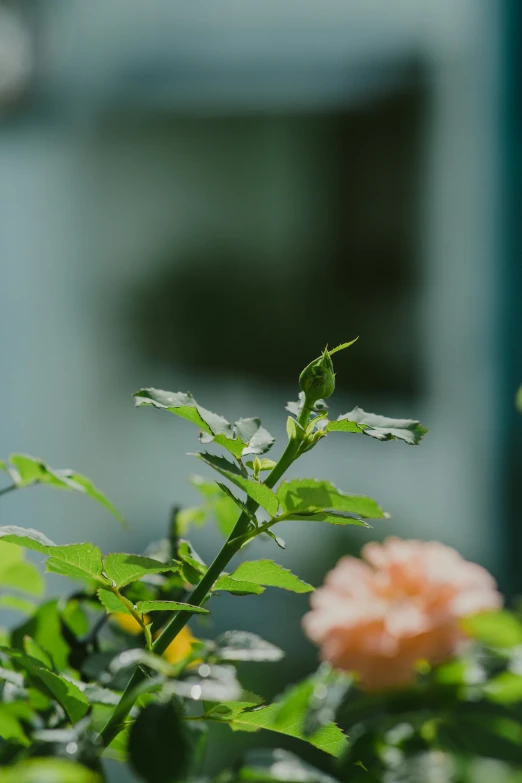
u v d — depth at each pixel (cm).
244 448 66
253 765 71
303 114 268
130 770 61
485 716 82
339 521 65
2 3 261
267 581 66
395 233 260
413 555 90
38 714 70
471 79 245
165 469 254
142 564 65
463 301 248
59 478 73
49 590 159
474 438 242
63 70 270
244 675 115
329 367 66
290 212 272
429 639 84
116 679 70
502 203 241
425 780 76
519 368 238
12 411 267
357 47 260
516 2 234
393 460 241
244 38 266
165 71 270
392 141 260
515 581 224
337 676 85
